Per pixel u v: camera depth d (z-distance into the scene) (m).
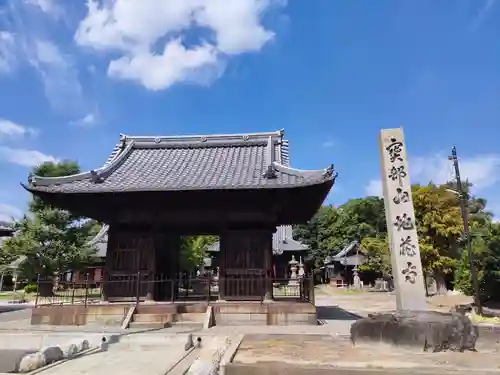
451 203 29.80
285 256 51.28
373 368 7.50
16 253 31.81
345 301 31.92
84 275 39.12
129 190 15.47
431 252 29.38
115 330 13.88
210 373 7.58
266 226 16.62
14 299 34.41
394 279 11.29
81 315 15.38
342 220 68.31
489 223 26.17
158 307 15.46
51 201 16.86
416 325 9.46
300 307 15.18
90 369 9.00
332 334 12.30
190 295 22.67
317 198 17.00
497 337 11.66
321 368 7.53
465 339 9.35
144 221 17.00
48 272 30.36
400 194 11.48
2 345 12.67
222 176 16.78
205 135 20.91
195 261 37.75
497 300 22.56
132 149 20.73
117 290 16.28
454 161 21.42
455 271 27.44
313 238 69.19
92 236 35.72
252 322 15.10
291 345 10.09
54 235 30.38
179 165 18.61
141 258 16.53
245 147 20.36
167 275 18.80
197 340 11.31
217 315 15.23
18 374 8.59
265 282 15.94
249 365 7.74
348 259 58.59
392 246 11.28
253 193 15.99
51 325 15.26
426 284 35.75
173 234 18.16
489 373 7.16
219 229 16.73
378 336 9.76
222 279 16.11
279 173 16.48
